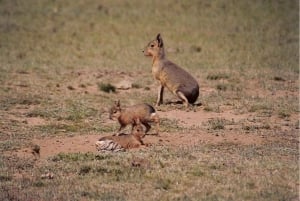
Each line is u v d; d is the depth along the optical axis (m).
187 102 19.77
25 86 23.03
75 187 11.55
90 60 31.30
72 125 17.14
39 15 40.03
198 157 13.31
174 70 19.80
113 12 40.66
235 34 36.91
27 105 19.97
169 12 40.50
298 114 19.08
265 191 11.30
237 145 14.66
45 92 22.08
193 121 17.73
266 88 23.88
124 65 29.94
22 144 14.66
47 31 37.25
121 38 36.25
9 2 42.38
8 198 10.98
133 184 11.71
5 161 13.14
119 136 14.20
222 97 21.80
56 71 27.02
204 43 35.25
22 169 12.70
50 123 17.50
